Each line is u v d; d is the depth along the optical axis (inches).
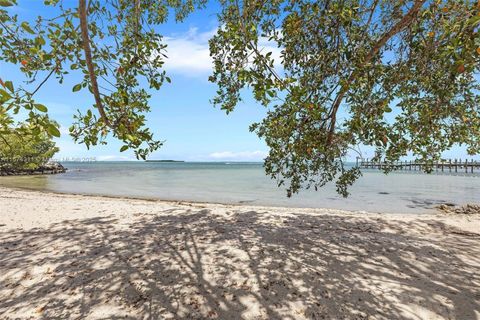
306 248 297.7
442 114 241.0
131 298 197.0
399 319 174.6
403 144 241.6
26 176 1860.2
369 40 210.4
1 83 94.6
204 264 252.5
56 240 318.0
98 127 156.9
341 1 179.2
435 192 991.6
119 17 187.8
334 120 214.4
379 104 179.8
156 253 277.3
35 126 123.1
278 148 268.8
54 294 201.8
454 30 146.6
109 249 287.9
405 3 196.2
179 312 181.5
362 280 225.3
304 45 219.0
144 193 917.8
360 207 679.1
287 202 745.6
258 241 318.0
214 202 722.2
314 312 181.9
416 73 204.7
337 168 299.1
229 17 225.5
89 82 171.6
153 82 192.2
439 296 200.7
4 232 351.3
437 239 349.7
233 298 197.8
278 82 158.9
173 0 285.4
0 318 174.9
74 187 1102.4
